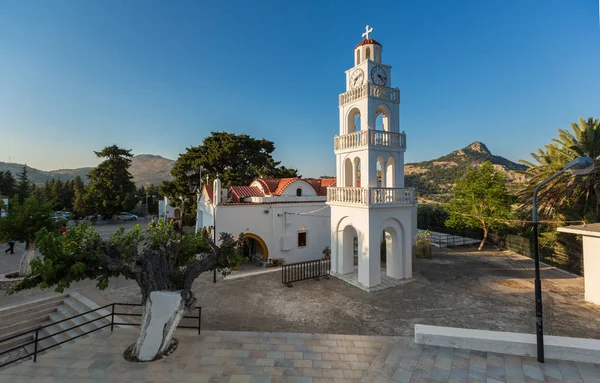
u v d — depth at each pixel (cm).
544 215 2238
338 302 1400
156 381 804
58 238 885
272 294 1512
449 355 908
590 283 1362
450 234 3331
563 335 1066
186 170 4553
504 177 2614
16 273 1791
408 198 1733
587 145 1928
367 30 1789
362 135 1636
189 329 1127
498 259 2225
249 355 939
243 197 2516
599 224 1496
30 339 1268
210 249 1133
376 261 1598
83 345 1006
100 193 5225
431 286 1600
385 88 1706
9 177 6188
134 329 1142
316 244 2466
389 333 1105
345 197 1723
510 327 1133
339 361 907
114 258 931
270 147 4872
